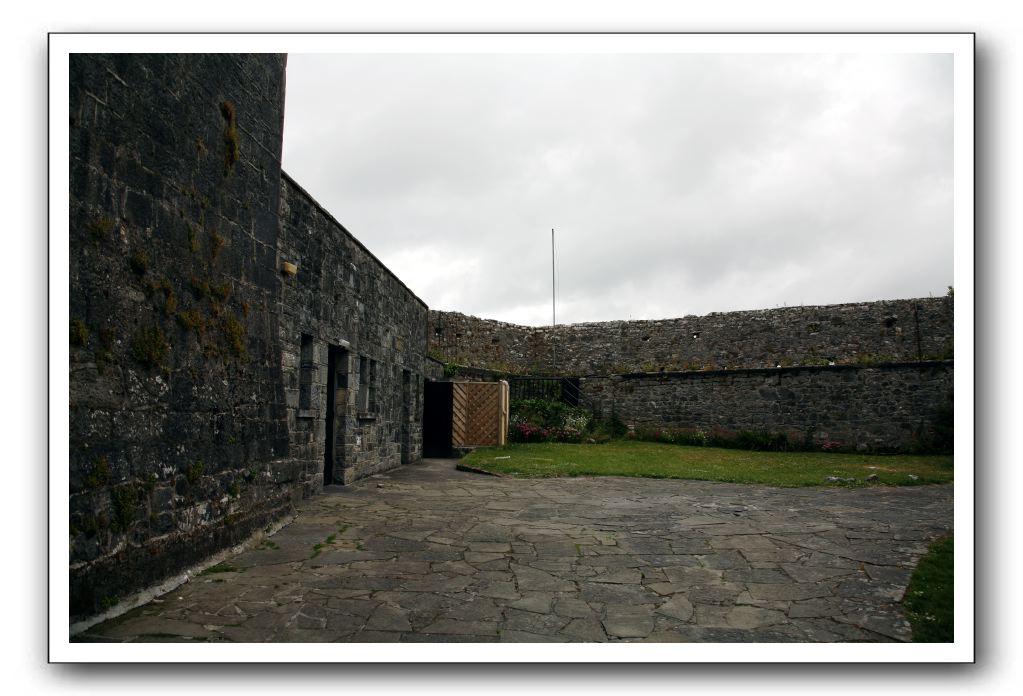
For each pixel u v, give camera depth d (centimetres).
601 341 2359
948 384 1377
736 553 512
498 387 1578
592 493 852
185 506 425
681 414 1734
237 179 519
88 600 325
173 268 420
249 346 536
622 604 388
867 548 527
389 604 380
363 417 1016
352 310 971
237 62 522
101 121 351
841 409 1484
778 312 2052
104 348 346
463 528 604
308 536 561
